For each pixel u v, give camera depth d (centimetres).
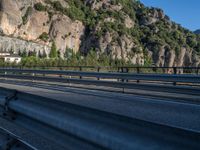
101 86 1983
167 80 1622
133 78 1792
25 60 10469
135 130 384
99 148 430
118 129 405
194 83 1584
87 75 2147
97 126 436
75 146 476
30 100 613
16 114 675
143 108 1056
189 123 802
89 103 1126
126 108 1039
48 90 1666
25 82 2375
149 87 1534
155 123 356
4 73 2939
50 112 540
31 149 506
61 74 2370
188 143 322
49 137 543
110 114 420
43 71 2548
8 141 580
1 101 733
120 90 1742
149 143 361
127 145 385
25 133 796
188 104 1189
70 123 483
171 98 1387
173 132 338
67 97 1317
